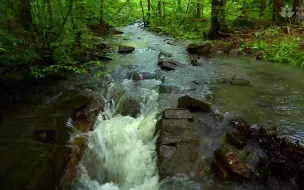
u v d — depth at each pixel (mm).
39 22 8836
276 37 11555
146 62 10023
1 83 7137
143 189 4855
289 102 6535
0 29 6484
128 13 22250
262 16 15844
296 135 5102
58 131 5625
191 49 11297
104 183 5371
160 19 19750
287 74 8539
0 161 4699
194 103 6082
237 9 15555
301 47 10328
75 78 8461
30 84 7750
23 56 7156
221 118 5844
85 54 10078
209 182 4555
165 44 13320
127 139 5836
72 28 10438
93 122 6359
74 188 4941
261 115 5914
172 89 7438
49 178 4559
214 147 5113
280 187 4289
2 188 4105
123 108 6977
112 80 8383
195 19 17969
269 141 4926
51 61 8398
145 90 7621
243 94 7027
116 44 13164
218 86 7605
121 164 5418
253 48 10930
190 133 5301
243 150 4895
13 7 8125
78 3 11367
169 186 4625
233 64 9648
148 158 5285
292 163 4383
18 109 6551
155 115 6215
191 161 4871
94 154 5676
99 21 17344
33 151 5008
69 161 5211
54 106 6633
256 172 4535
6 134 5504
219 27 13086
